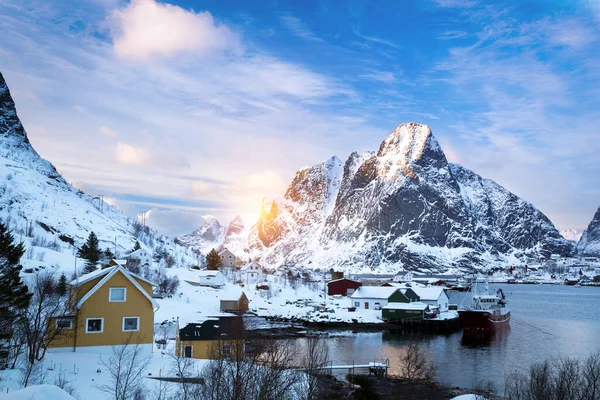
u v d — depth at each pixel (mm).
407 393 59125
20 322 44062
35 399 22875
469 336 111312
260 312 143500
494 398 56844
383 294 150375
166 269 185000
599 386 42188
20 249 48781
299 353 78500
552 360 80750
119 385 37719
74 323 52375
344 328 123125
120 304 54312
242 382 33344
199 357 60031
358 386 62094
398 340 105125
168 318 111250
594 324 133500
